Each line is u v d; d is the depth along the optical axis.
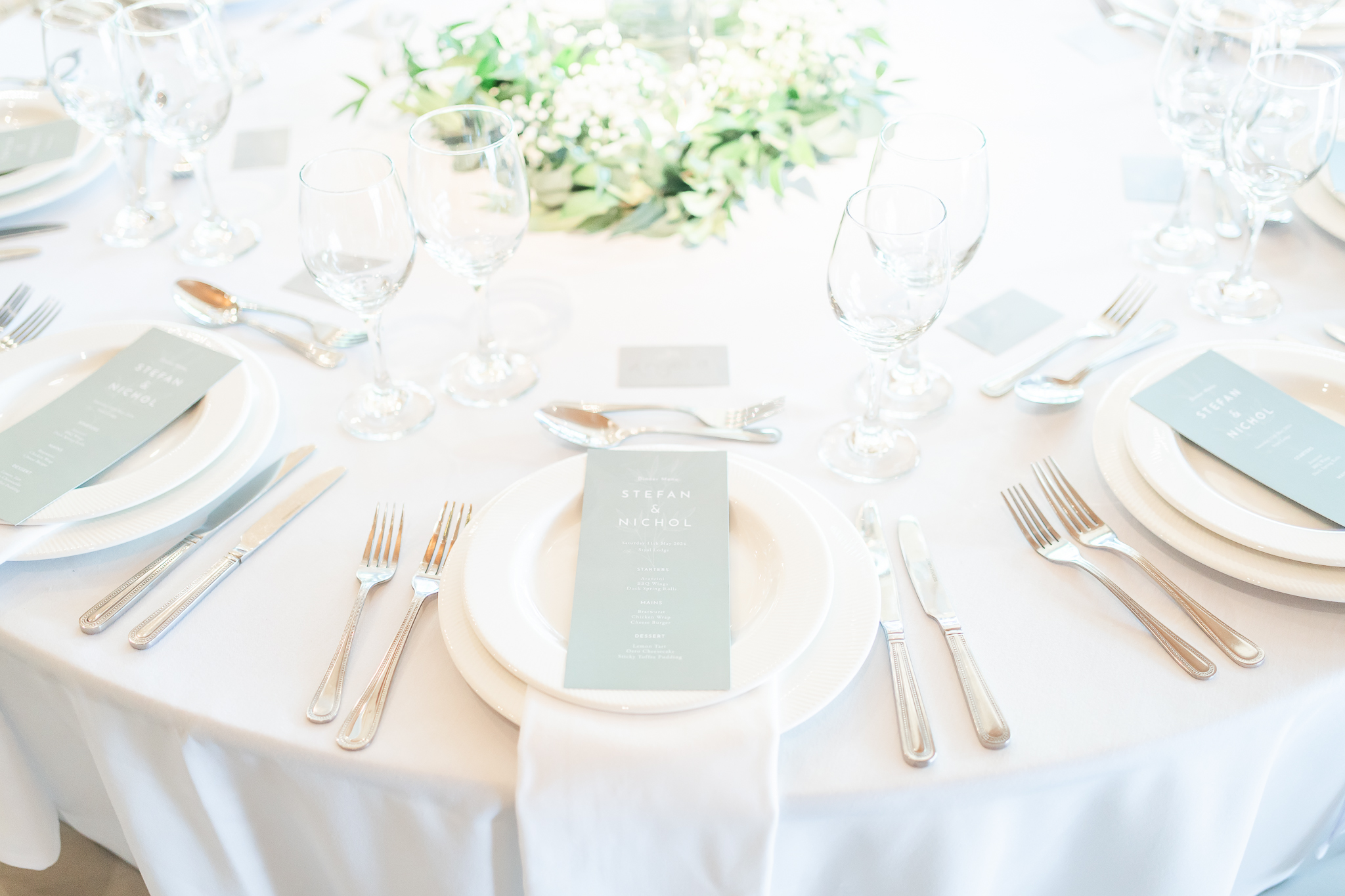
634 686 0.72
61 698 0.92
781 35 1.42
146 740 0.81
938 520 0.91
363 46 1.75
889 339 0.88
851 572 0.82
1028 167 1.42
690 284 1.24
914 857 0.77
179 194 1.41
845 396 1.06
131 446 0.94
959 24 1.77
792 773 0.71
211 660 0.79
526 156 1.34
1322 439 0.91
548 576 0.83
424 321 1.18
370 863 0.81
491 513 0.85
